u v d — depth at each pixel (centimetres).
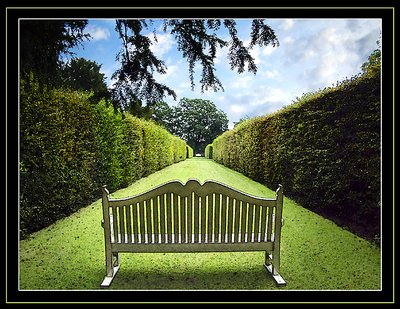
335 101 516
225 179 1191
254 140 1109
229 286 293
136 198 289
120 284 298
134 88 362
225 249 296
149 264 347
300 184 664
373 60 439
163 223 292
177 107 5512
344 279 306
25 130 429
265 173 969
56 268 338
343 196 495
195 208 289
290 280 305
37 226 479
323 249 391
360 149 441
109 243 296
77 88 727
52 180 504
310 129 609
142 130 1230
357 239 430
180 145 2861
